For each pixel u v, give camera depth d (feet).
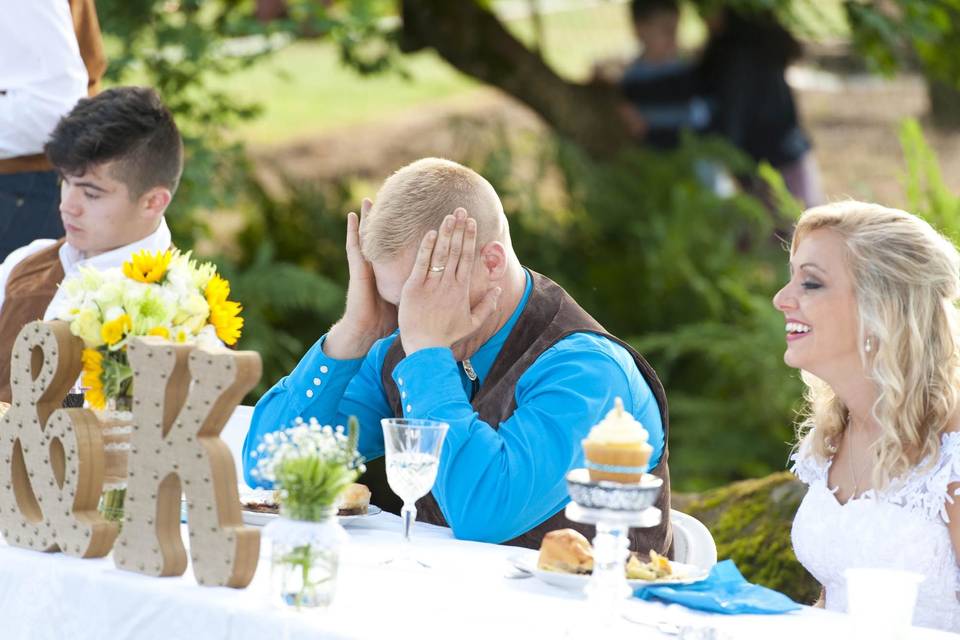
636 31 40.34
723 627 8.96
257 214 35.50
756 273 35.12
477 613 8.87
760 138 38.83
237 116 30.30
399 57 37.11
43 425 10.05
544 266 36.52
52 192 18.56
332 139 47.44
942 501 11.73
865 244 12.00
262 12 31.14
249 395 28.99
